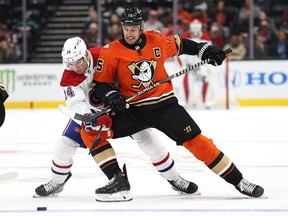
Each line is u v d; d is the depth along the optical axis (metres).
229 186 8.24
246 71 19.91
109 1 22.55
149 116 7.31
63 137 7.54
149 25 21.36
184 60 19.03
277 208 6.86
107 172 7.32
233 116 17.25
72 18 22.52
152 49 7.32
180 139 7.29
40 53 22.28
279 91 19.91
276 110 18.70
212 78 19.55
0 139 13.38
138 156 10.87
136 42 7.27
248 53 20.59
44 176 9.20
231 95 19.86
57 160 7.58
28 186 8.45
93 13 20.97
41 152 11.58
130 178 8.90
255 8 21.22
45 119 17.03
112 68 7.23
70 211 6.85
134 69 7.25
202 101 19.31
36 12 22.42
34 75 20.11
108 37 20.75
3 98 7.48
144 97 7.27
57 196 7.75
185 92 19.36
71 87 7.21
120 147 11.91
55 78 20.09
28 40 21.66
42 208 6.93
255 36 20.73
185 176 8.98
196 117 17.08
